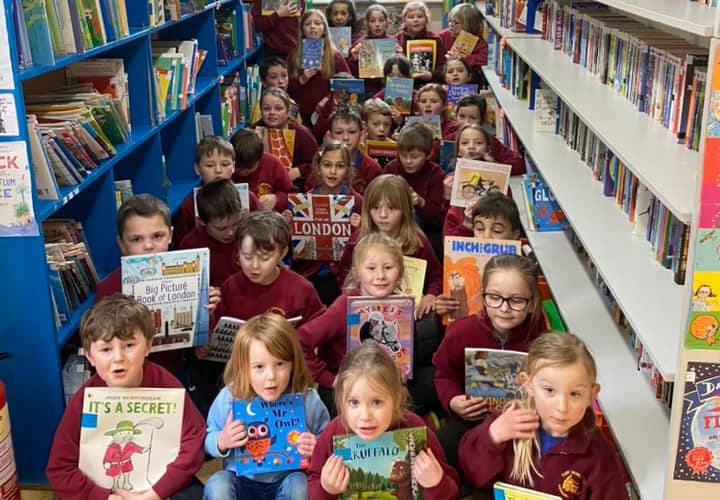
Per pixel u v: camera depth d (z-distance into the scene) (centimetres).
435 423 288
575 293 316
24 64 244
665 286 247
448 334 279
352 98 616
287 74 643
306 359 282
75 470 229
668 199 196
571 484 214
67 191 273
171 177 474
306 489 230
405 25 734
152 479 229
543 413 211
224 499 230
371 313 276
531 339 272
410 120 534
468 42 699
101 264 332
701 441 194
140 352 231
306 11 670
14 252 252
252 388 231
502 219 339
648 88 295
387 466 212
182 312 279
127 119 357
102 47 303
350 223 376
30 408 267
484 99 548
